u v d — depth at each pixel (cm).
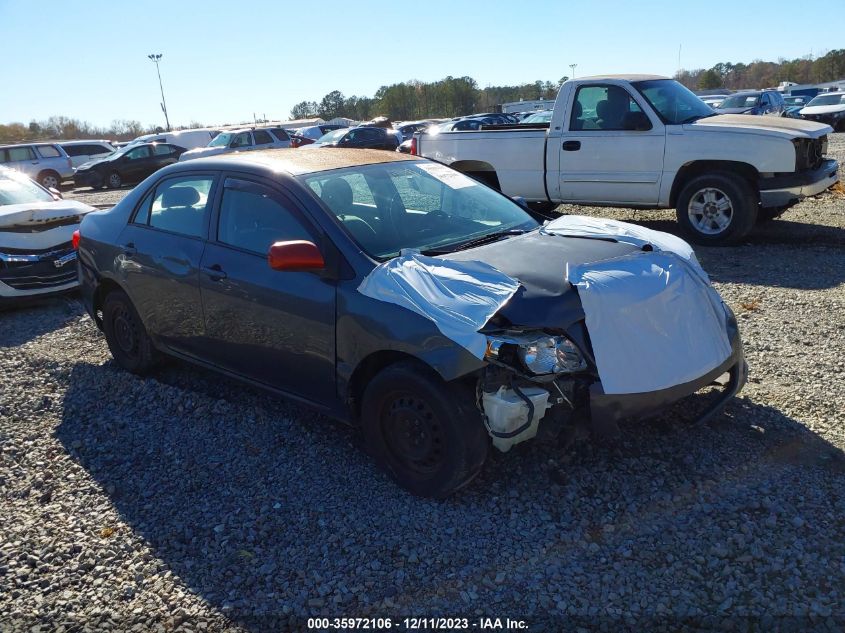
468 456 331
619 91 896
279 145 2669
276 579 303
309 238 388
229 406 466
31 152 2767
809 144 816
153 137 3180
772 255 805
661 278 361
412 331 333
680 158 856
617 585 286
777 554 296
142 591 301
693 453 374
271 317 402
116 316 533
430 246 394
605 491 347
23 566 321
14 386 524
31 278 765
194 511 356
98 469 403
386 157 475
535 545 313
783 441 382
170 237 471
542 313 323
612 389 325
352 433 424
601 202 936
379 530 331
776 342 529
